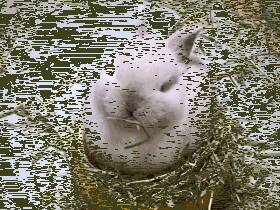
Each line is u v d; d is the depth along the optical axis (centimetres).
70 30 85
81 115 61
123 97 54
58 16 88
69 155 59
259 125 70
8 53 83
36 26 86
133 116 55
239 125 65
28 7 91
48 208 61
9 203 62
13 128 70
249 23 88
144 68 55
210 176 57
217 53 81
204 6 89
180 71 58
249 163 65
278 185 63
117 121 55
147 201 56
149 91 54
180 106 56
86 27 84
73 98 73
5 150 67
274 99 75
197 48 80
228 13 89
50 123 69
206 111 58
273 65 80
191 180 56
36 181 64
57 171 65
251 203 61
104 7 87
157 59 57
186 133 57
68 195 61
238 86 76
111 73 56
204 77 60
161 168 57
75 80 75
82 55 77
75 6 89
